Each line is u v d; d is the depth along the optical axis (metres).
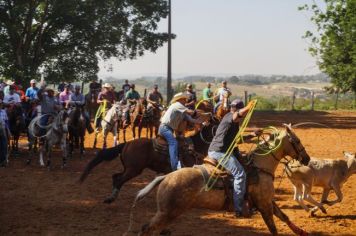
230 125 8.66
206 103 14.18
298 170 11.21
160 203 8.19
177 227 10.38
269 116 38.16
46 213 11.40
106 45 40.34
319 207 11.35
